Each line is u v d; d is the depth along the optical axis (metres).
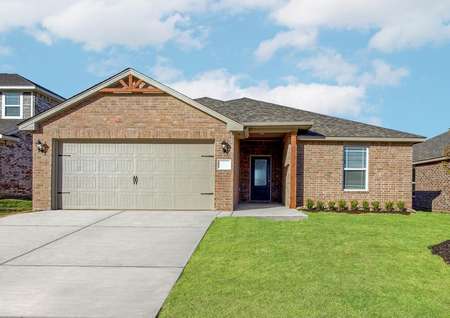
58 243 9.14
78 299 5.46
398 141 16.86
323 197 16.88
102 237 9.82
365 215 15.00
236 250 8.28
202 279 6.33
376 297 5.50
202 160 14.84
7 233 10.34
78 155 14.92
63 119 14.80
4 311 5.01
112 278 6.46
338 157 16.92
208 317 4.77
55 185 14.88
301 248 8.48
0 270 6.93
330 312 4.93
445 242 8.91
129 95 14.79
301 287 5.91
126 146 14.91
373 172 16.95
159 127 14.72
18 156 21.30
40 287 6.00
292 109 19.41
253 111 18.06
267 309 5.02
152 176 14.84
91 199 14.87
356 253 8.10
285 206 17.02
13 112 22.84
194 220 12.35
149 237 9.80
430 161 20.83
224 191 14.67
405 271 6.88
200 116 14.71
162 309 5.06
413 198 23.59
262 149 19.77
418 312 4.98
